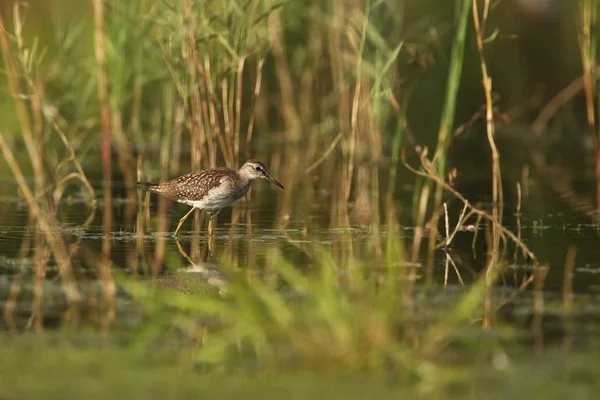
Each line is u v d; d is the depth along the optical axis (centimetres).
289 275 1202
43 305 1099
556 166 2175
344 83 1956
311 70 2328
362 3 2083
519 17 2994
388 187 1962
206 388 856
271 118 2633
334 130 2223
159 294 1131
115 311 1079
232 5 1702
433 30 1997
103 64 1822
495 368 909
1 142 1508
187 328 1023
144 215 1673
